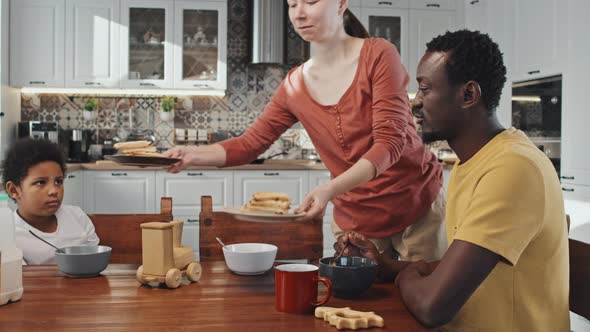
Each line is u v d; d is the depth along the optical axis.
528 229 1.01
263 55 4.80
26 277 1.35
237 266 1.39
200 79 4.73
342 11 1.57
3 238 1.20
